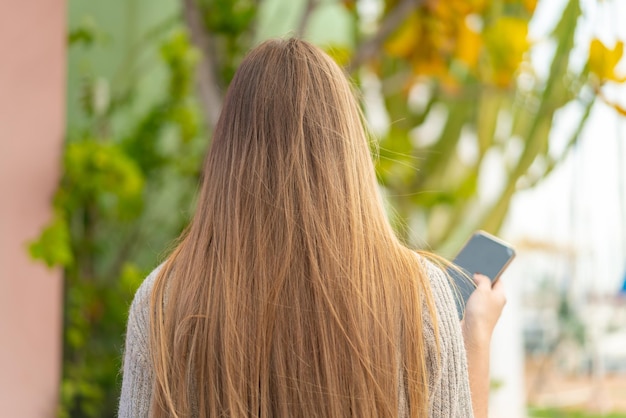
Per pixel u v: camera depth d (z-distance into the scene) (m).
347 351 0.88
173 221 3.25
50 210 2.38
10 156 2.35
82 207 2.84
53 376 2.39
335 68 0.99
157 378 0.92
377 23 3.10
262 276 0.90
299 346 0.88
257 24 3.11
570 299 3.06
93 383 2.85
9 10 2.34
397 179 2.93
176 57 2.84
